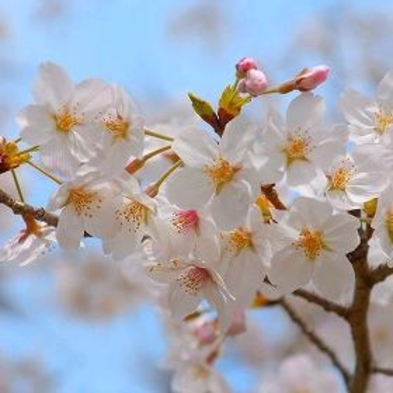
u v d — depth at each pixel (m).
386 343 0.94
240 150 0.62
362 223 0.66
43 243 0.67
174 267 0.65
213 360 0.84
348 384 0.76
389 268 0.67
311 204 0.63
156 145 0.67
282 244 0.63
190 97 0.64
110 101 0.64
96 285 1.44
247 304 0.64
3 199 0.65
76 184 0.63
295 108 0.63
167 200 0.63
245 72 0.64
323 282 0.64
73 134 0.64
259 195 0.62
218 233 0.63
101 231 0.64
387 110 0.66
